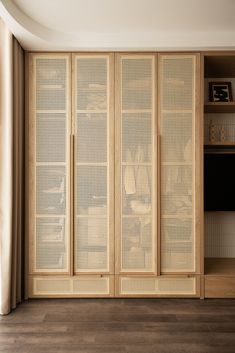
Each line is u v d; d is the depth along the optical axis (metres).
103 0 2.48
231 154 3.45
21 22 2.63
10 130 2.78
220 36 2.97
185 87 3.08
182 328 2.51
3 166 2.78
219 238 3.64
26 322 2.61
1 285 2.75
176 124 3.08
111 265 3.09
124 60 3.09
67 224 3.08
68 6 2.56
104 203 3.09
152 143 3.08
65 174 3.09
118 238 3.09
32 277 3.09
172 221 3.09
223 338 2.36
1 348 2.23
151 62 3.09
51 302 3.02
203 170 3.15
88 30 2.97
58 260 3.09
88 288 3.10
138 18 2.77
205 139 3.62
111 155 3.08
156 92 3.08
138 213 3.09
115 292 3.09
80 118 3.08
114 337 2.37
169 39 2.98
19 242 2.99
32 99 3.08
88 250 3.09
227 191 3.44
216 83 3.58
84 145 3.08
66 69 3.09
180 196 3.09
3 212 2.77
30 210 3.08
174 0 2.49
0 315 2.74
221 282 3.09
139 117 3.08
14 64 2.85
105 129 3.08
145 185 3.08
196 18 2.78
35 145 3.08
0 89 2.78
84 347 2.24
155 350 2.20
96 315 2.74
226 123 3.62
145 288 3.09
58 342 2.30
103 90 3.09
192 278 3.10
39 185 3.09
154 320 2.64
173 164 3.09
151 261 3.09
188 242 3.09
